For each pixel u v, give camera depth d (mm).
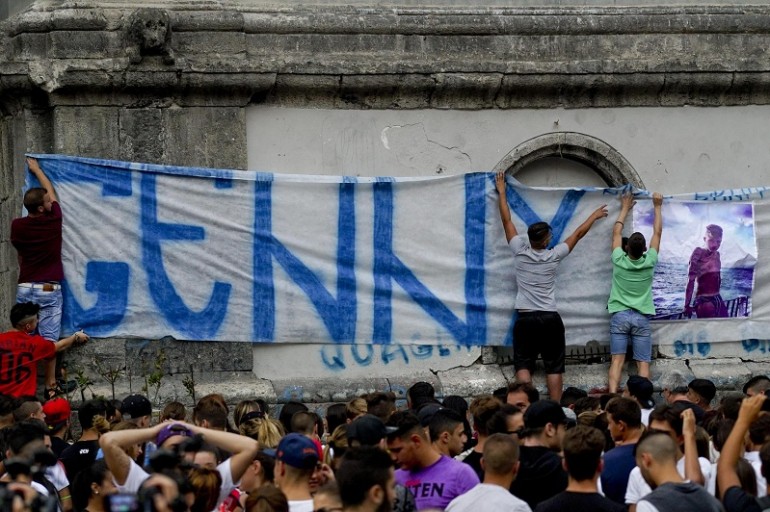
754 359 20641
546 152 20234
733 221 20422
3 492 8750
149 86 19094
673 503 10719
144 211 19125
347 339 19625
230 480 11547
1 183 19828
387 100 19828
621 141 20422
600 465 11312
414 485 11930
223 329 19344
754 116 20812
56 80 18875
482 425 13117
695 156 20625
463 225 19812
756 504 11203
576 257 19906
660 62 20266
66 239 18938
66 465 14102
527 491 12359
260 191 19359
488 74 19844
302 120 19703
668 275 20188
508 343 19906
